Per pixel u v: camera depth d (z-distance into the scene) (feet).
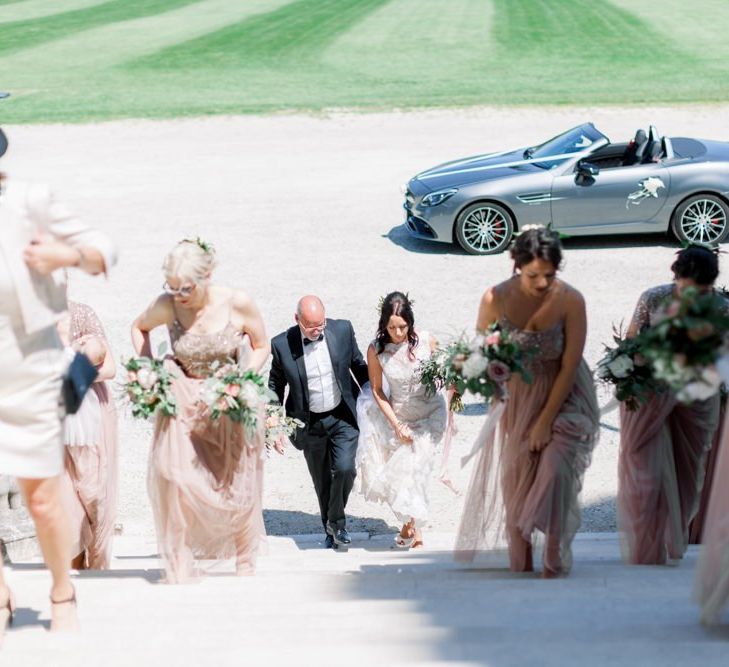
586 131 90.99
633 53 183.93
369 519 50.14
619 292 76.89
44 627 22.68
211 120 145.48
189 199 106.11
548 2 248.93
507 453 31.35
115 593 26.86
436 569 32.99
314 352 43.62
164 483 31.63
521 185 86.79
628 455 34.42
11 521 39.17
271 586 27.99
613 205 86.84
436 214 87.20
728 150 89.81
